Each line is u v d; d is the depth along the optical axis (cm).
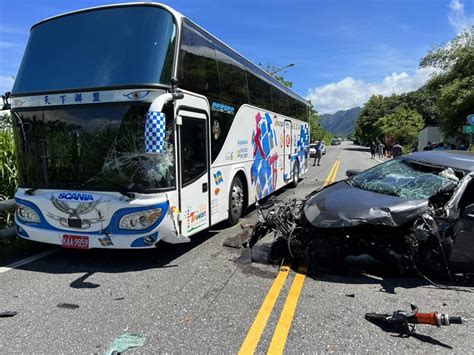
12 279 482
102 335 346
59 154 519
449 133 2528
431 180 527
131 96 481
